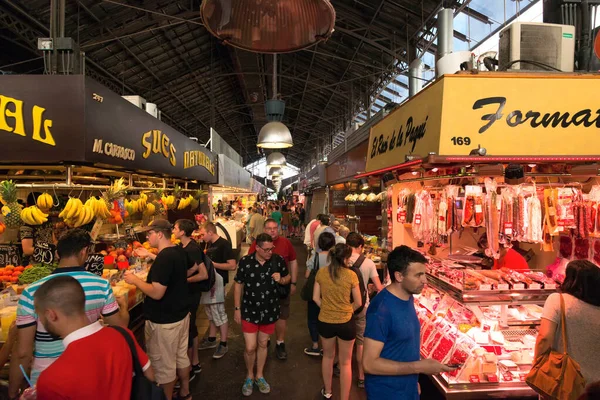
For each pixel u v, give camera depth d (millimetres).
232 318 6027
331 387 3717
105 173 4461
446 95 2832
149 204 5477
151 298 3082
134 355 1729
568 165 3238
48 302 1584
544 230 3230
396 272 2096
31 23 8273
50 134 2918
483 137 2834
